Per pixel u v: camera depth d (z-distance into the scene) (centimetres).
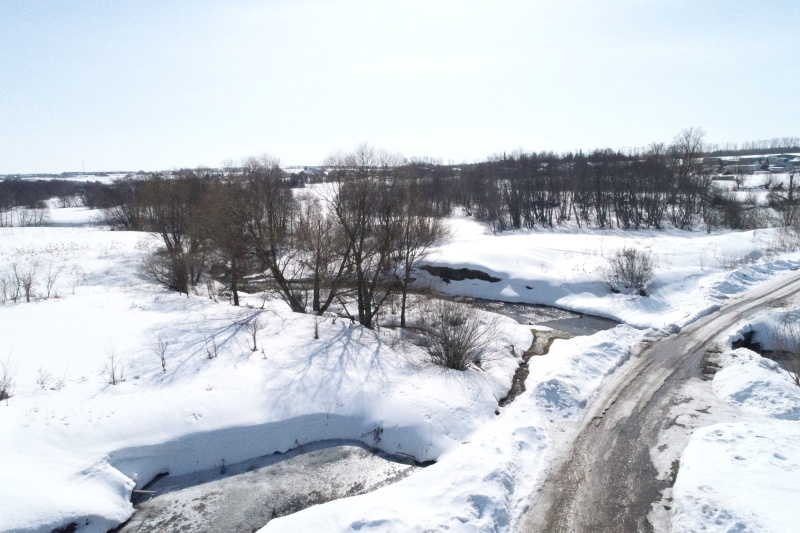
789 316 2252
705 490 1014
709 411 1473
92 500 1118
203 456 1348
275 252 2603
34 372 1558
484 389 1692
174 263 2862
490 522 984
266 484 1269
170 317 2170
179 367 1658
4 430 1230
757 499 955
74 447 1240
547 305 3055
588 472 1184
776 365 1761
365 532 959
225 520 1130
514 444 1274
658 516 1018
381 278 2480
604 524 1002
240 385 1566
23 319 2056
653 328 2239
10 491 1055
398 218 2361
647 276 2941
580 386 1638
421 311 2636
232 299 2866
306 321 2164
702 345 2034
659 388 1652
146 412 1384
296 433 1460
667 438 1328
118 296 2536
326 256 2417
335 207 2308
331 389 1598
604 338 2098
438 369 1797
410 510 1022
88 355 1719
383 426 1473
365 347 1922
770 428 1270
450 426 1456
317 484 1270
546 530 990
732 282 2839
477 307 2961
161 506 1180
